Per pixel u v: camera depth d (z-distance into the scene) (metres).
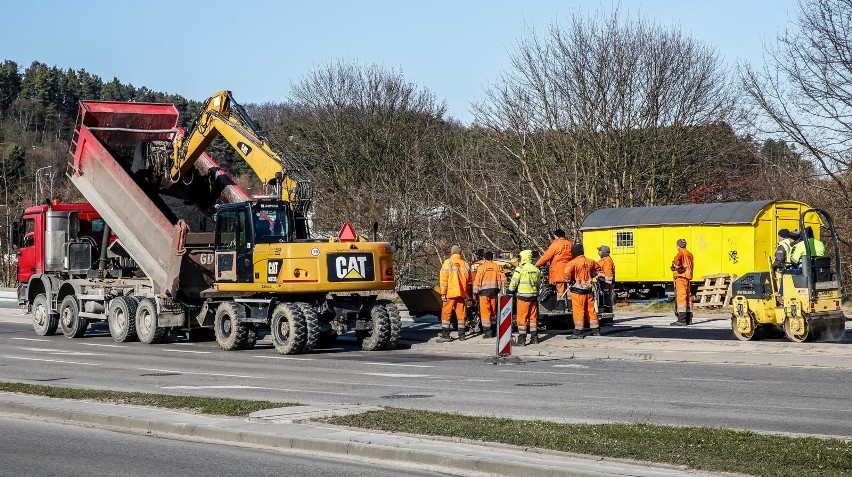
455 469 8.95
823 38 32.75
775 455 8.61
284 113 60.56
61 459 9.80
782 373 15.91
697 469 8.26
